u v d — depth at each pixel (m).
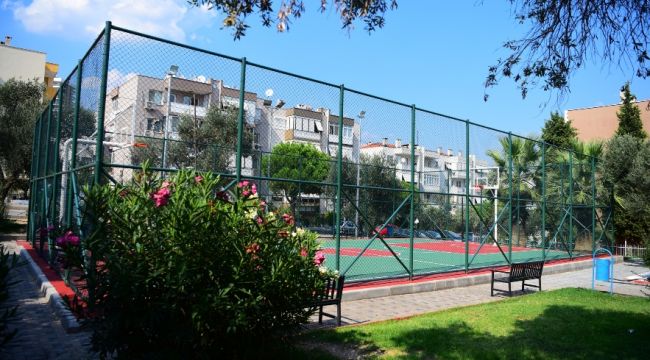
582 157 19.77
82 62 8.02
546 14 6.53
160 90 11.11
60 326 5.67
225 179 7.85
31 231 14.02
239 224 3.69
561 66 6.70
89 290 3.39
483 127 12.80
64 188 8.70
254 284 3.65
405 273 10.67
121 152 17.03
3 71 46.38
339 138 9.26
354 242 20.59
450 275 11.62
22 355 4.60
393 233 23.34
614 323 6.95
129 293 3.25
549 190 19.53
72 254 3.40
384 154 18.80
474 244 24.31
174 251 3.36
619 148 20.47
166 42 6.90
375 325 6.49
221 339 3.68
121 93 7.57
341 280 6.42
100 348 3.49
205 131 18.89
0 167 21.64
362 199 20.81
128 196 3.70
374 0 6.49
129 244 3.38
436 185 24.30
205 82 11.06
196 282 3.40
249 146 19.19
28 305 6.80
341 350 5.16
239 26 6.08
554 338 6.00
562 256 16.67
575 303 8.71
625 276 14.56
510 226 13.73
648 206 19.25
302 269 4.12
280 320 3.96
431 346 5.38
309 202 20.78
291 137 20.53
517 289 10.91
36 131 14.04
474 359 4.99
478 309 7.93
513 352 5.28
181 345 3.43
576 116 37.31
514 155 20.89
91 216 3.47
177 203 3.49
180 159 18.48
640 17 6.00
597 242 19.41
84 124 7.67
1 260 2.84
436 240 25.64
